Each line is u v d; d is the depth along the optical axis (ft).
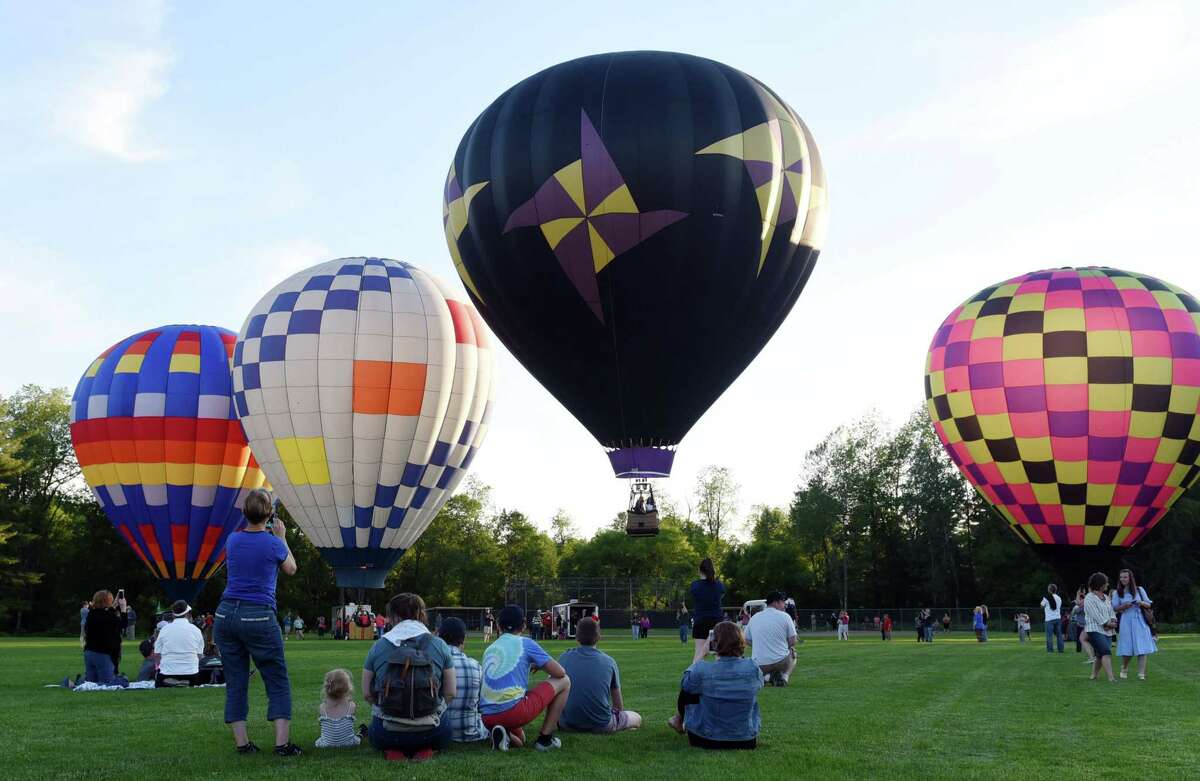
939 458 268.00
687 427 83.10
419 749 25.23
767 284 79.46
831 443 283.18
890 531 280.51
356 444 114.73
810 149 82.02
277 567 26.50
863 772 23.44
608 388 80.94
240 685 26.09
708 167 75.61
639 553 314.96
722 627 27.71
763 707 37.32
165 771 23.30
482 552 296.92
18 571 230.48
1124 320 103.09
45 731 30.37
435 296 121.19
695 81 78.33
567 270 77.15
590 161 75.46
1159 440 101.96
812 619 217.36
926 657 75.77
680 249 75.87
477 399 122.21
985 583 254.68
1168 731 30.50
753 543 311.47
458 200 81.71
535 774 22.95
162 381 126.72
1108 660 49.55
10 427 234.38
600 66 79.46
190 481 126.41
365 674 25.55
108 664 46.47
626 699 41.01
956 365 108.47
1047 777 22.94
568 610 196.34
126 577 235.81
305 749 26.91
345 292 117.39
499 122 79.41
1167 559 203.41
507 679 27.35
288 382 114.11
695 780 22.41
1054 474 103.76
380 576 119.03
